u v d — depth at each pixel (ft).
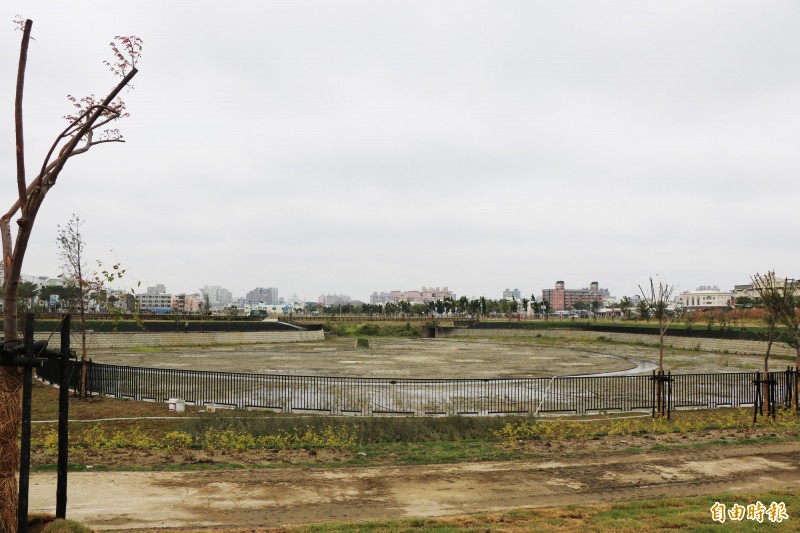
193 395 82.58
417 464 40.57
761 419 60.90
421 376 115.24
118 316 32.37
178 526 27.55
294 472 37.99
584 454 43.62
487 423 60.85
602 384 99.30
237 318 353.10
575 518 28.55
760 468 39.32
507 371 125.90
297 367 130.31
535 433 54.95
